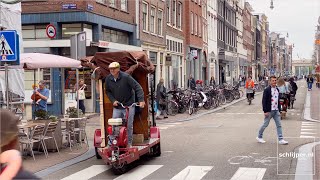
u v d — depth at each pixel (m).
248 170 9.67
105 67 10.52
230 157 11.27
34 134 11.10
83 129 13.62
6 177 2.75
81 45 13.24
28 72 23.25
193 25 46.69
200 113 25.45
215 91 30.53
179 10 42.06
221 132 16.42
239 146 12.98
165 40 36.44
